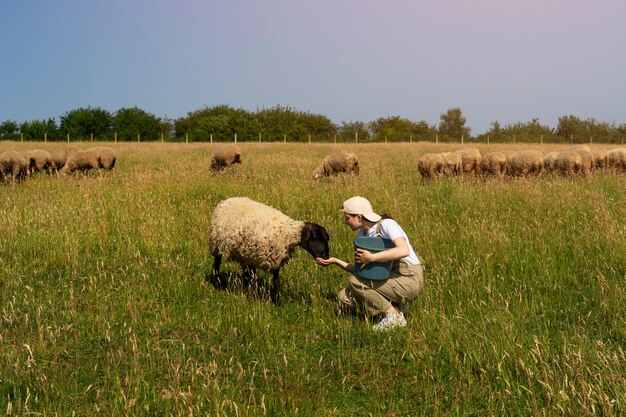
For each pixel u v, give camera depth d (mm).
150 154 28141
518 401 3783
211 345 4875
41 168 18062
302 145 41531
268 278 6562
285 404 3865
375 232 5113
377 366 4441
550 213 9086
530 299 5754
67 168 17797
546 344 4477
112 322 5266
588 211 9078
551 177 14617
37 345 4613
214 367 4172
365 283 5125
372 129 74750
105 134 62781
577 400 3545
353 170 16250
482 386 4012
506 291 5922
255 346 4824
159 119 66750
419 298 5688
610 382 3795
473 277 6203
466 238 7539
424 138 70250
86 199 10305
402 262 5137
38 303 5648
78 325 5207
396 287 5090
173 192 11680
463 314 5184
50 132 60500
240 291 6027
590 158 15719
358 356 4637
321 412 3762
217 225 6223
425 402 3881
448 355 4516
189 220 9234
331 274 6770
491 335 4641
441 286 6012
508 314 5121
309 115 71000
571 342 4605
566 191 10875
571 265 6684
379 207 10125
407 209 9578
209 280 6598
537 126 68875
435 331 4977
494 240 7258
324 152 30188
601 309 5348
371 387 4156
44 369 4277
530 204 9727
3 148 34500
